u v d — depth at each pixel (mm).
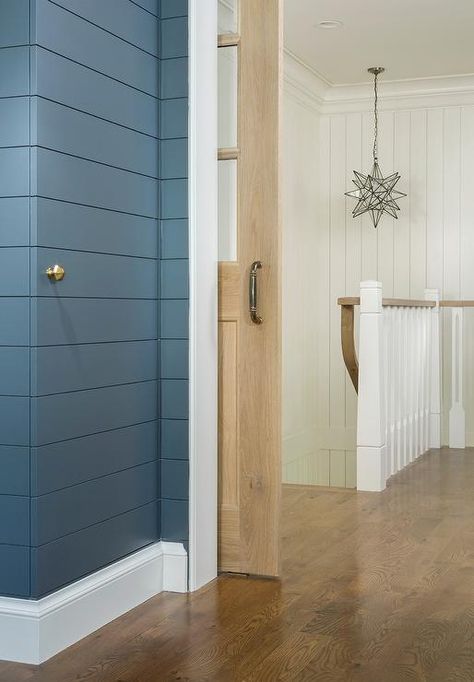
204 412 3156
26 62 2418
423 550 3631
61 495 2557
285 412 6469
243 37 3227
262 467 3234
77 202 2611
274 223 3191
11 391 2457
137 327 2971
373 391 4820
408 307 5727
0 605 2492
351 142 7004
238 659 2488
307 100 6750
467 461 5832
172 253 3098
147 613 2875
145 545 3047
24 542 2463
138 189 2969
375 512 4324
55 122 2496
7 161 2441
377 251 6965
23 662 2473
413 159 6852
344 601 2986
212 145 3201
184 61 3070
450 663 2463
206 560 3186
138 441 2986
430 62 6348
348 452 7074
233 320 3254
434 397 6387
